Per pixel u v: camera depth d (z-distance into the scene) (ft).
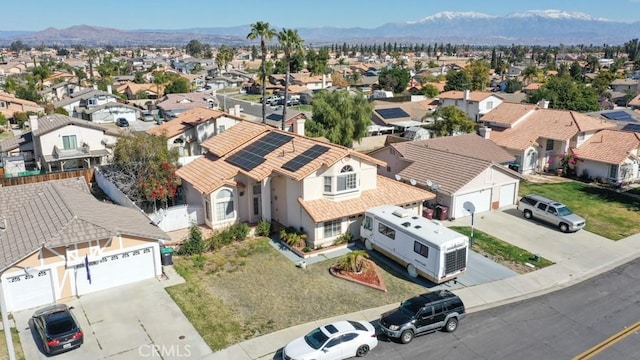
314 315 74.69
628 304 79.46
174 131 183.73
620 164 147.74
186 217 106.42
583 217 120.47
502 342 68.59
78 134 172.65
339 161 98.58
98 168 137.59
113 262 81.05
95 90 324.39
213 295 80.07
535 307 78.43
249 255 95.30
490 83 487.20
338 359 63.21
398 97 326.44
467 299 80.23
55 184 103.45
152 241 84.02
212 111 199.21
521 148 159.43
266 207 105.29
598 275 90.17
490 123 183.11
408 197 107.55
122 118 268.82
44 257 75.20
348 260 87.45
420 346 67.67
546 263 94.22
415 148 140.15
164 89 392.06
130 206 103.40
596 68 618.44
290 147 109.81
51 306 71.00
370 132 228.63
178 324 71.51
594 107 254.47
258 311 75.56
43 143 168.14
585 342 68.64
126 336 68.33
